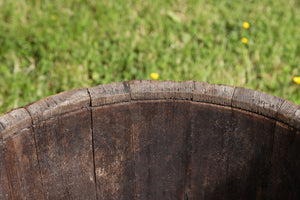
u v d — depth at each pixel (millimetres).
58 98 832
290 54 1464
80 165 884
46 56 1422
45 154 849
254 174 881
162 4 1682
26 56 1415
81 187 904
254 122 841
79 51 1434
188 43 1503
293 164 835
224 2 1730
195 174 920
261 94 835
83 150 875
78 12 1614
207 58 1427
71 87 1328
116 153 894
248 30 1578
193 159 908
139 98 856
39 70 1380
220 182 915
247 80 1365
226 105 847
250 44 1502
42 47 1462
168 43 1486
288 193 864
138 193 943
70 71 1371
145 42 1486
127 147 893
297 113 806
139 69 1396
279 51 1480
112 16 1604
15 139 812
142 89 852
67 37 1494
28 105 822
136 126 878
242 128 854
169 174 926
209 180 919
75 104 834
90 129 863
